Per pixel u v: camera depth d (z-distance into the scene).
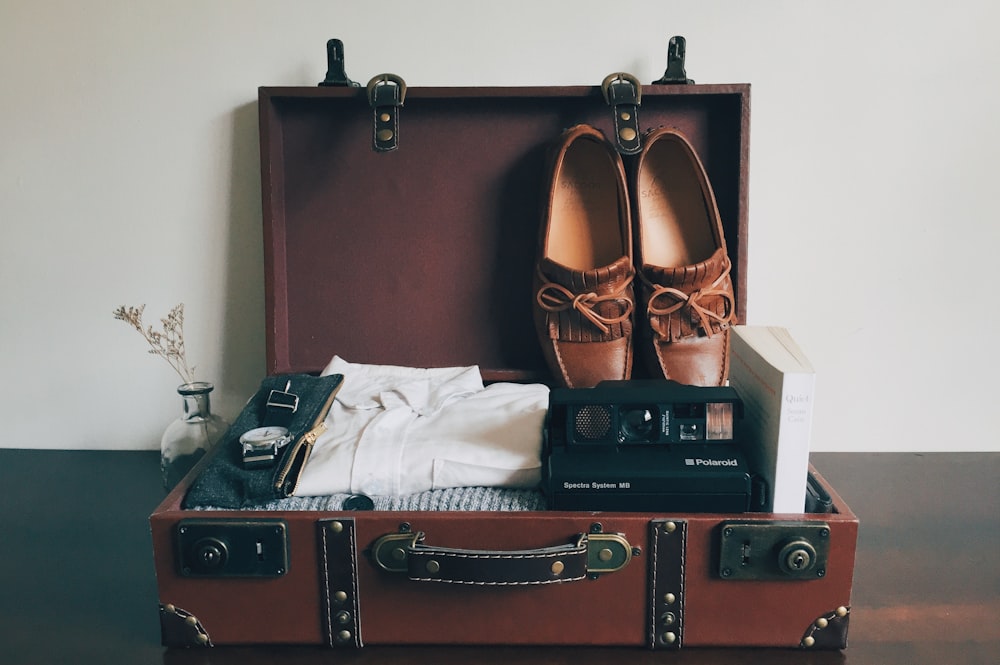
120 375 1.14
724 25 1.04
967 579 0.80
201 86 1.06
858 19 1.03
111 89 1.06
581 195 1.05
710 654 0.70
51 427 1.15
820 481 0.76
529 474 0.76
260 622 0.71
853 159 1.06
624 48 1.04
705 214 1.03
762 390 0.71
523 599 0.70
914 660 0.69
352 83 1.02
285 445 0.78
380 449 0.78
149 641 0.73
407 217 1.06
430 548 0.67
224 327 1.12
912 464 1.09
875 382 1.13
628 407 0.72
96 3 1.03
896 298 1.10
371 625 0.71
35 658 0.70
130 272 1.11
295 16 1.04
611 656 0.70
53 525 0.93
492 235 1.07
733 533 0.67
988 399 1.13
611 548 0.68
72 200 1.09
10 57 1.05
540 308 1.01
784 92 1.05
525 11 1.04
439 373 1.01
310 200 1.06
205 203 1.09
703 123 1.04
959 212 1.07
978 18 1.02
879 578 0.80
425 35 1.04
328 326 1.08
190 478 0.78
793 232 1.09
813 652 0.70
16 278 1.11
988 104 1.04
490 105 1.04
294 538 0.69
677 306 0.97
